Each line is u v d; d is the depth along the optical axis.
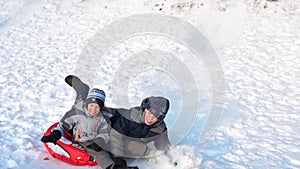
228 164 4.10
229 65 7.73
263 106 5.78
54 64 8.14
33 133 5.02
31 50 9.05
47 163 4.20
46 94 6.52
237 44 8.88
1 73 7.61
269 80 6.85
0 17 11.57
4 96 6.43
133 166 3.97
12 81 7.17
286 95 6.17
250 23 9.99
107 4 12.35
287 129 4.97
